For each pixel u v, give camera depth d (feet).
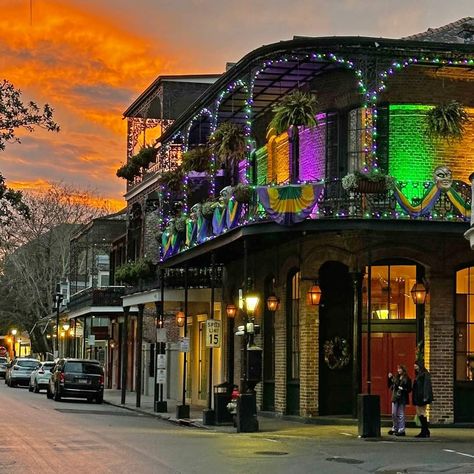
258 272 90.07
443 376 72.84
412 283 75.72
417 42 70.23
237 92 85.66
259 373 69.87
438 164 75.61
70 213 207.10
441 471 44.37
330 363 76.95
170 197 112.06
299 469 45.09
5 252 204.54
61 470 43.86
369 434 62.49
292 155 82.64
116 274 119.96
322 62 74.49
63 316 199.21
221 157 88.63
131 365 153.07
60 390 115.75
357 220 68.23
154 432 67.97
